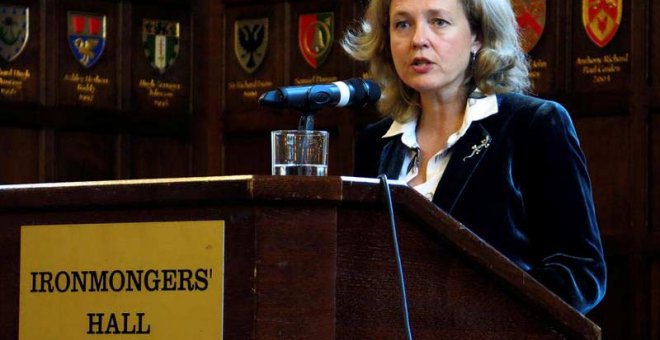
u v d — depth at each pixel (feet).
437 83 25.32
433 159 25.64
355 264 17.08
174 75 60.03
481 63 25.80
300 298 16.47
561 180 24.14
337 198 16.56
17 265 18.24
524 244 24.23
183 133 59.98
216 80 59.88
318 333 16.49
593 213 24.31
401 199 17.40
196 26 60.29
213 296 16.72
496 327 18.42
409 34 25.67
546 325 18.79
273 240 16.43
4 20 57.06
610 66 49.70
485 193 24.50
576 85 50.34
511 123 24.98
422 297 17.88
